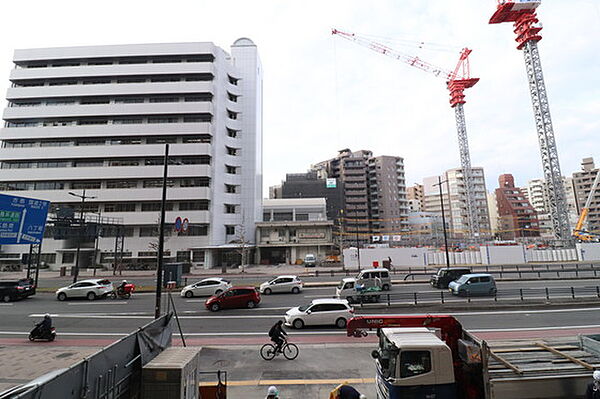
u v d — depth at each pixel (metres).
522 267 39.69
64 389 4.64
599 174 65.69
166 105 55.25
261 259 59.94
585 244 46.03
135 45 57.12
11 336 16.03
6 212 14.19
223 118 58.44
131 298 25.62
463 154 77.62
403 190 98.75
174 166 53.50
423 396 6.61
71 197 53.28
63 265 52.41
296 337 14.77
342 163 97.62
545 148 55.28
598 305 19.23
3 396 4.03
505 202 110.12
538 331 14.83
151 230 53.62
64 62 58.09
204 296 25.81
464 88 80.94
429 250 48.47
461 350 7.32
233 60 65.44
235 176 59.25
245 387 9.48
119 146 54.16
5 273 48.09
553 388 6.69
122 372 6.16
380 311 18.88
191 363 7.07
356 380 9.85
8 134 54.81
